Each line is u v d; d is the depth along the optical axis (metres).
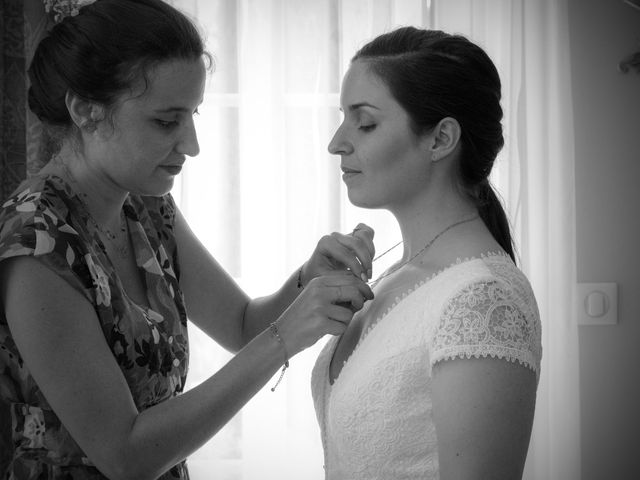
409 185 1.11
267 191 2.26
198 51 1.14
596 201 2.39
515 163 2.25
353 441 1.05
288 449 2.28
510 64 2.25
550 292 2.30
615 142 2.38
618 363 2.40
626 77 2.38
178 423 1.10
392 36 1.13
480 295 0.96
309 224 2.24
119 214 1.29
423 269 1.09
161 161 1.14
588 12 2.37
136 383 1.20
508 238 1.16
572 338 2.29
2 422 2.07
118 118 1.10
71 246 1.10
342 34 2.23
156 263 1.31
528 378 0.94
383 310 1.10
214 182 2.24
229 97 2.21
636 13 2.37
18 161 2.15
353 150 1.12
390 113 1.08
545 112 2.28
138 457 1.09
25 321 1.07
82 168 1.19
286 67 2.22
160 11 1.12
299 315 1.13
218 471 2.25
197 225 2.24
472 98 1.09
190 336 2.23
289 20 2.22
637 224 2.38
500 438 0.91
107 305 1.14
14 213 1.11
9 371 1.17
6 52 2.12
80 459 1.17
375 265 2.25
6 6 2.12
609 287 2.39
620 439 2.40
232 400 1.12
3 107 2.13
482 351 0.92
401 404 1.01
